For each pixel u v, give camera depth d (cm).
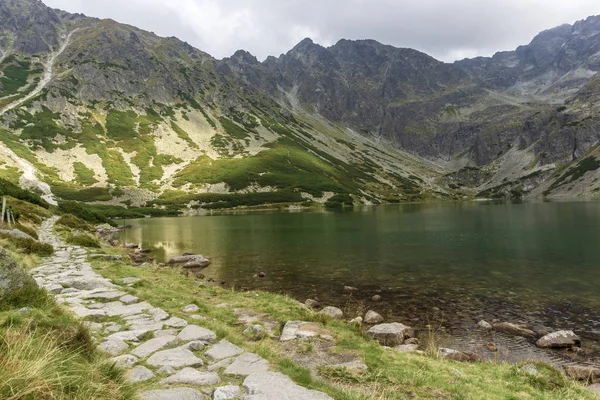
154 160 18388
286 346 1057
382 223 7850
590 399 905
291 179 18525
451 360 1228
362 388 780
